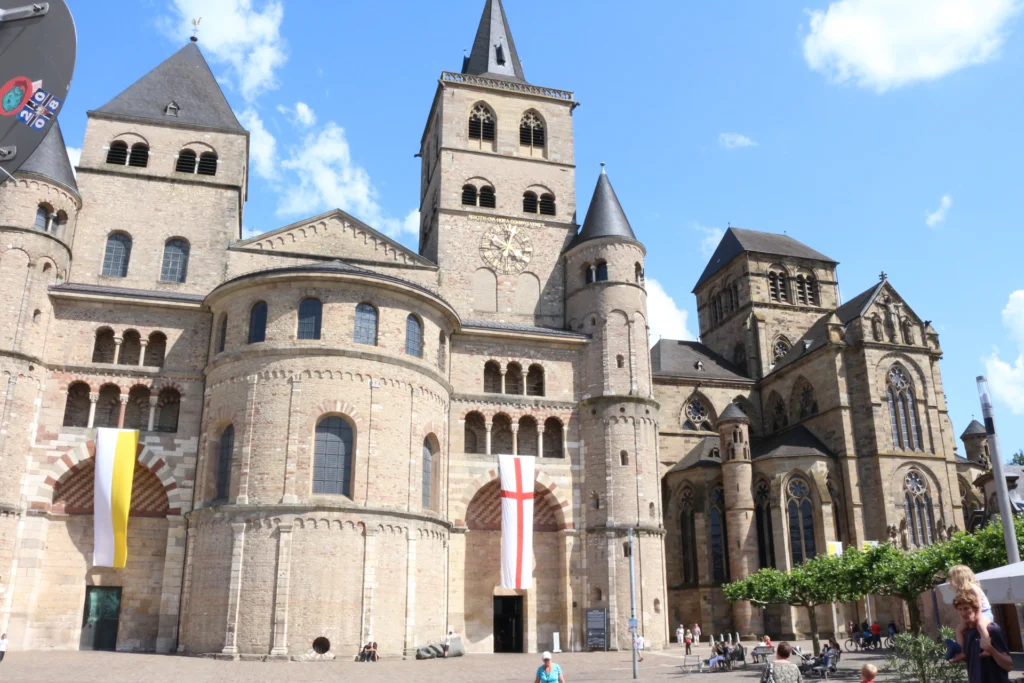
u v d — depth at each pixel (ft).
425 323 184.85
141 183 205.67
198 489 171.42
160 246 201.77
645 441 203.21
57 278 183.73
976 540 131.03
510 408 202.08
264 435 163.12
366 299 175.63
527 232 233.14
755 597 164.14
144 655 157.28
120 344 183.73
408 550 165.17
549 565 198.39
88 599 171.22
